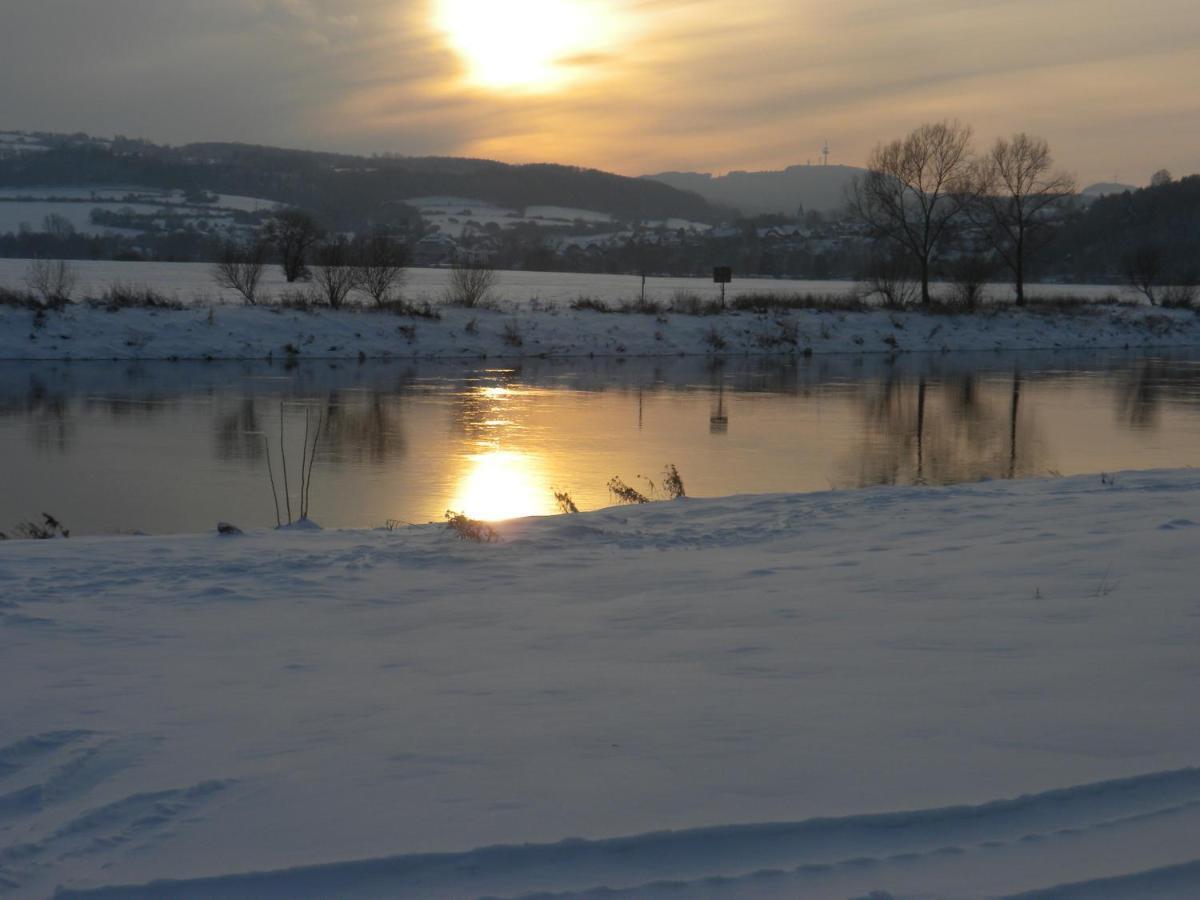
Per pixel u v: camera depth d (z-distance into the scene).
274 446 22.52
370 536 11.65
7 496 17.27
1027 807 4.14
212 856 3.93
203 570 9.69
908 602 7.67
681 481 17.81
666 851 3.91
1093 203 153.38
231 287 64.19
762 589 8.51
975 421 28.31
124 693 6.00
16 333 39.19
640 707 5.43
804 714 5.20
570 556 10.39
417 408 29.12
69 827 4.19
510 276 138.88
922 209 62.09
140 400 29.47
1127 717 4.97
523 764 4.68
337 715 5.50
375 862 3.82
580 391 33.94
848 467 21.03
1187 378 40.31
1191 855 3.79
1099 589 7.64
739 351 49.81
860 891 3.63
